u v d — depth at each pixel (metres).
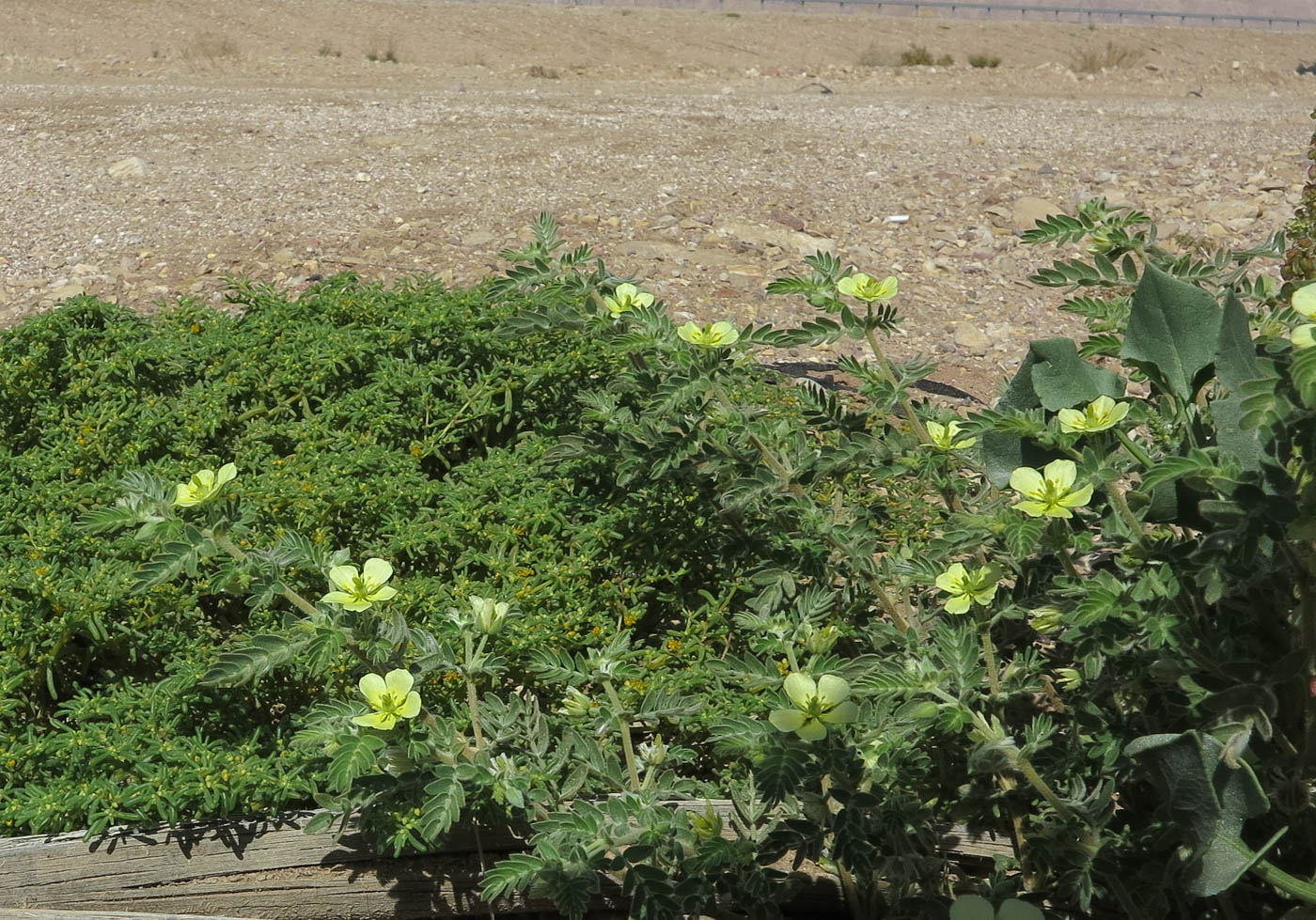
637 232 6.62
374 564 1.99
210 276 5.82
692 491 3.05
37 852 2.33
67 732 2.47
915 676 1.96
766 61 22.73
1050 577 2.27
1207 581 1.65
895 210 7.36
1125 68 20.28
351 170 7.98
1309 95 17.02
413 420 3.51
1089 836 1.93
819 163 8.63
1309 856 1.96
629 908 2.47
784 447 2.68
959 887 2.31
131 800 2.30
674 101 12.42
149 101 11.38
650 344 2.63
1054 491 1.82
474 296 3.79
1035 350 1.95
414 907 2.44
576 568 2.90
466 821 2.38
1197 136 10.19
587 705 2.32
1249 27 30.52
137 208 6.99
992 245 6.74
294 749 2.23
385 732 1.98
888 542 3.38
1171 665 1.80
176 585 2.87
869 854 1.82
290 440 3.43
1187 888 1.70
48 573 2.66
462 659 2.21
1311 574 1.65
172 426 3.34
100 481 3.13
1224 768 1.58
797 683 1.81
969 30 27.27
